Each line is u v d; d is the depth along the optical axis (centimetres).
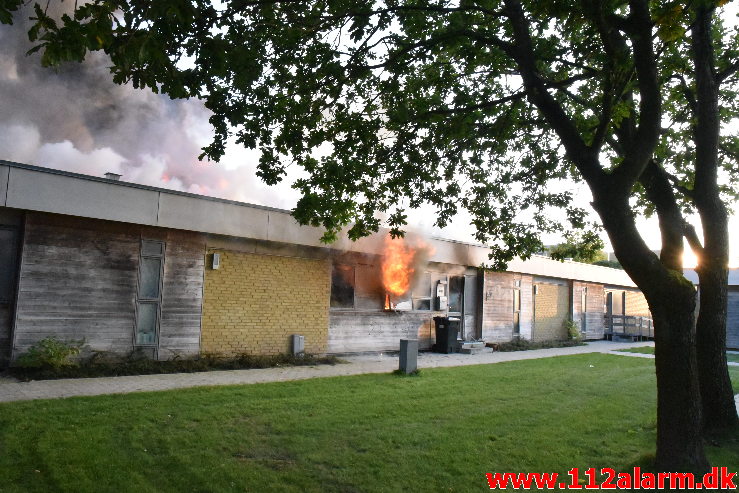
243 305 1248
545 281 2239
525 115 954
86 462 526
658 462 581
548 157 987
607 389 1081
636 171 553
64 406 725
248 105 661
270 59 699
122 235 1072
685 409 572
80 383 902
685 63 838
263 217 1238
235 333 1230
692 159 1017
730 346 2534
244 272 1255
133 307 1080
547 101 619
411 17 736
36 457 531
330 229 864
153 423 674
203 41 509
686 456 567
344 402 848
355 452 608
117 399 786
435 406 852
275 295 1307
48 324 976
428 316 1706
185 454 569
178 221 1103
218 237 1215
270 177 724
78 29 393
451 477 546
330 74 701
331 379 1060
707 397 751
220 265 1212
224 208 1174
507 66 856
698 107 782
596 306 2577
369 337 1528
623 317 2634
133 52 417
